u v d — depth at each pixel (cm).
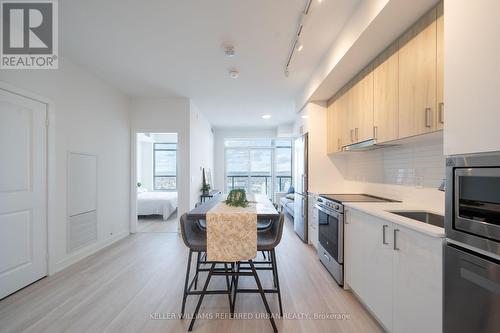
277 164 816
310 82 351
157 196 600
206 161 636
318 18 215
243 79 363
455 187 114
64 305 212
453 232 116
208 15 213
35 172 254
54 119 278
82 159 326
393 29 186
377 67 228
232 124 715
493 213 98
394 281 161
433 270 126
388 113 210
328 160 378
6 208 224
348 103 294
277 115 596
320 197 313
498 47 94
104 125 375
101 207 367
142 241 406
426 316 131
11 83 230
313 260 321
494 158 96
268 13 210
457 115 113
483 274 99
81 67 322
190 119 465
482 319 100
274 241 195
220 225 180
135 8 204
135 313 201
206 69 328
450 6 117
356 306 213
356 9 200
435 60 157
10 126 229
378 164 292
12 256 229
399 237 156
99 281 258
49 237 270
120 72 338
